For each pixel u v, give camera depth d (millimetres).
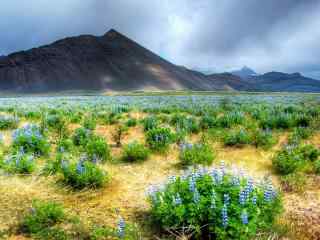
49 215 5840
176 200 5238
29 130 11906
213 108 26188
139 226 5688
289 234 5207
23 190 7430
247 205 5086
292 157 9102
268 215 5262
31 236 5391
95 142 10641
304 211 6145
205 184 5703
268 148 11273
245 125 16125
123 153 10750
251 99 47000
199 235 5098
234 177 5770
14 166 8797
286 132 14828
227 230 4789
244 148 11547
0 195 7074
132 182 8164
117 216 6129
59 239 5285
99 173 7848
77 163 8219
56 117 18031
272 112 21266
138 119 19922
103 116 21812
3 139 12797
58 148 11258
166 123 18094
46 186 7746
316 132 14055
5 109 29125
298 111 22188
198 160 9484
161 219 5578
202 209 5094
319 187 7430
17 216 6094
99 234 5309
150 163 9898
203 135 12891
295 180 7621
